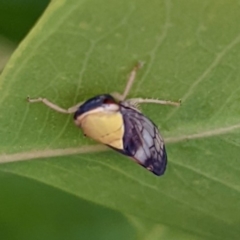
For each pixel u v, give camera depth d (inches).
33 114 2.6
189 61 2.6
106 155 2.7
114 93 2.6
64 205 2.9
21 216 2.9
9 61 2.5
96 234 2.9
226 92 2.6
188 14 2.5
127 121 2.6
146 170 2.7
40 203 2.9
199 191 2.7
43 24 2.5
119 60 2.5
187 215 2.7
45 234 2.9
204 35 2.5
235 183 2.7
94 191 2.7
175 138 2.7
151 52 2.5
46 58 2.5
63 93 2.6
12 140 2.6
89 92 2.6
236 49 2.6
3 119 2.6
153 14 2.5
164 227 2.9
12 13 2.9
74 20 2.5
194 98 2.6
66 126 2.7
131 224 2.9
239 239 2.7
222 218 2.7
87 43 2.5
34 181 2.9
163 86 2.6
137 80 2.6
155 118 2.7
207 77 2.6
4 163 2.7
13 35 2.9
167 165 2.7
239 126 2.7
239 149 2.7
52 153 2.7
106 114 2.6
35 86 2.6
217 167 2.7
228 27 2.5
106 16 2.5
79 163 2.7
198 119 2.7
